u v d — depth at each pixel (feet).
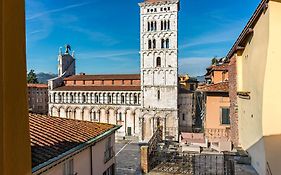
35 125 49.52
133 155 153.07
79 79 253.24
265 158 34.01
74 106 237.86
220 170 44.80
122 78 240.32
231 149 56.70
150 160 49.65
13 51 5.98
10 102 5.84
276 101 33.24
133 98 221.87
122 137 211.82
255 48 40.42
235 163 44.57
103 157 61.72
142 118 207.92
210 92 77.87
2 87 5.57
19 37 6.23
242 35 46.50
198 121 221.66
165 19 204.44
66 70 272.92
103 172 61.62
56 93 244.01
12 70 5.93
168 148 62.59
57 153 40.47
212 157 53.21
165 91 203.82
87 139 52.49
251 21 39.75
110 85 241.55
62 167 43.16
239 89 55.52
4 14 5.67
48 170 38.34
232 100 61.72
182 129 212.23
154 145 59.57
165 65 203.62
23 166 6.31
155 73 205.77
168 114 203.00
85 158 52.21
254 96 41.24
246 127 48.91
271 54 32.45
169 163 50.21
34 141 41.42
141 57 208.64
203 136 77.05
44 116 58.54
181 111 213.46
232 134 62.39
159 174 45.14
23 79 6.37
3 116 5.59
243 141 52.29
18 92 6.16
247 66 48.19
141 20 209.36
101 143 60.95
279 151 33.45
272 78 32.99
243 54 53.06
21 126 6.27
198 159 51.98
